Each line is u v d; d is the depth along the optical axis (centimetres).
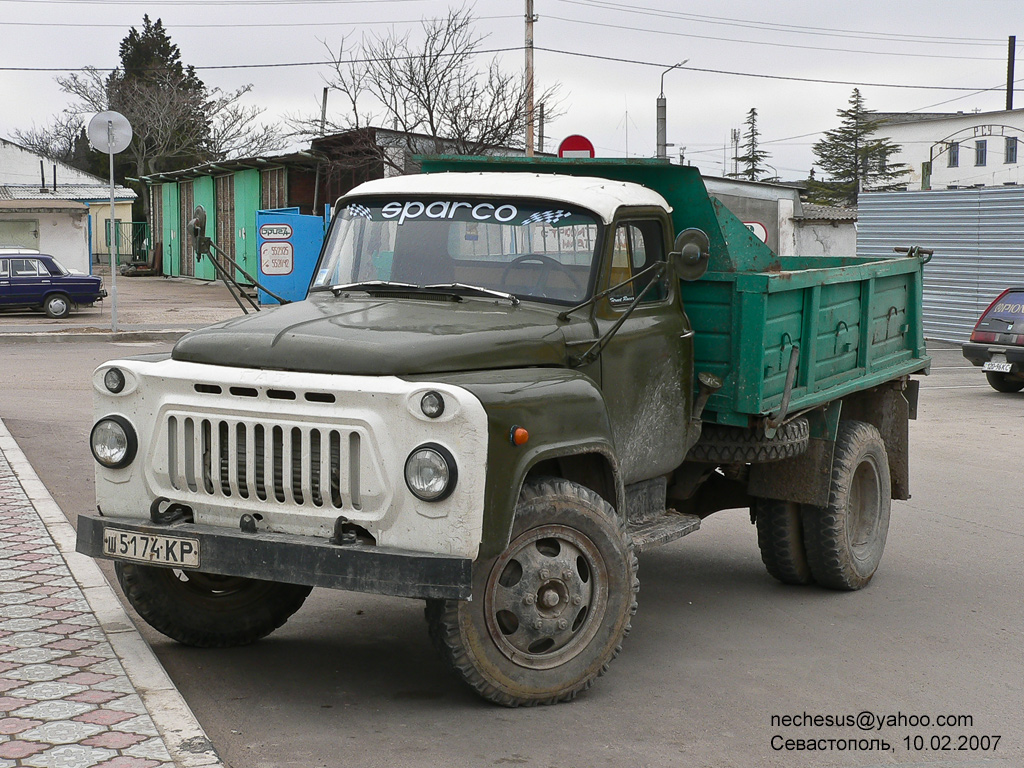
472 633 473
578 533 499
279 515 466
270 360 470
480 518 443
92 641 528
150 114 6875
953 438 1372
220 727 468
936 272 2834
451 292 552
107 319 2689
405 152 2934
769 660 586
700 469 685
